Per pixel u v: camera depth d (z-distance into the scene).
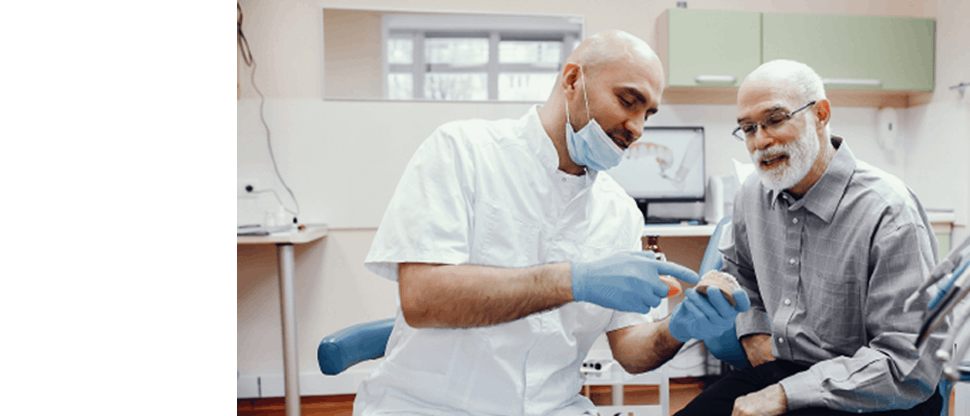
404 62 2.78
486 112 2.83
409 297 0.83
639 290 0.79
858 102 3.04
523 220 0.94
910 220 1.04
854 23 2.73
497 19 2.82
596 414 0.99
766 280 1.31
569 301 0.80
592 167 0.95
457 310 0.80
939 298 0.59
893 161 3.06
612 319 1.11
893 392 0.99
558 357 0.97
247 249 2.77
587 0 2.86
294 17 2.72
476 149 0.94
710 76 2.67
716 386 1.36
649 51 0.88
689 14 2.65
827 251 1.17
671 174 2.81
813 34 2.71
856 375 1.01
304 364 2.79
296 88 2.73
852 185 1.14
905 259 1.03
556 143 0.95
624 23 2.87
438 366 0.92
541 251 0.97
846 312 1.16
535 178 0.94
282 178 2.74
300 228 2.51
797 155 1.13
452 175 0.90
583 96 0.88
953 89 2.71
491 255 0.92
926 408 1.07
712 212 2.83
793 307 1.24
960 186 2.69
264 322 2.79
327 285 2.79
